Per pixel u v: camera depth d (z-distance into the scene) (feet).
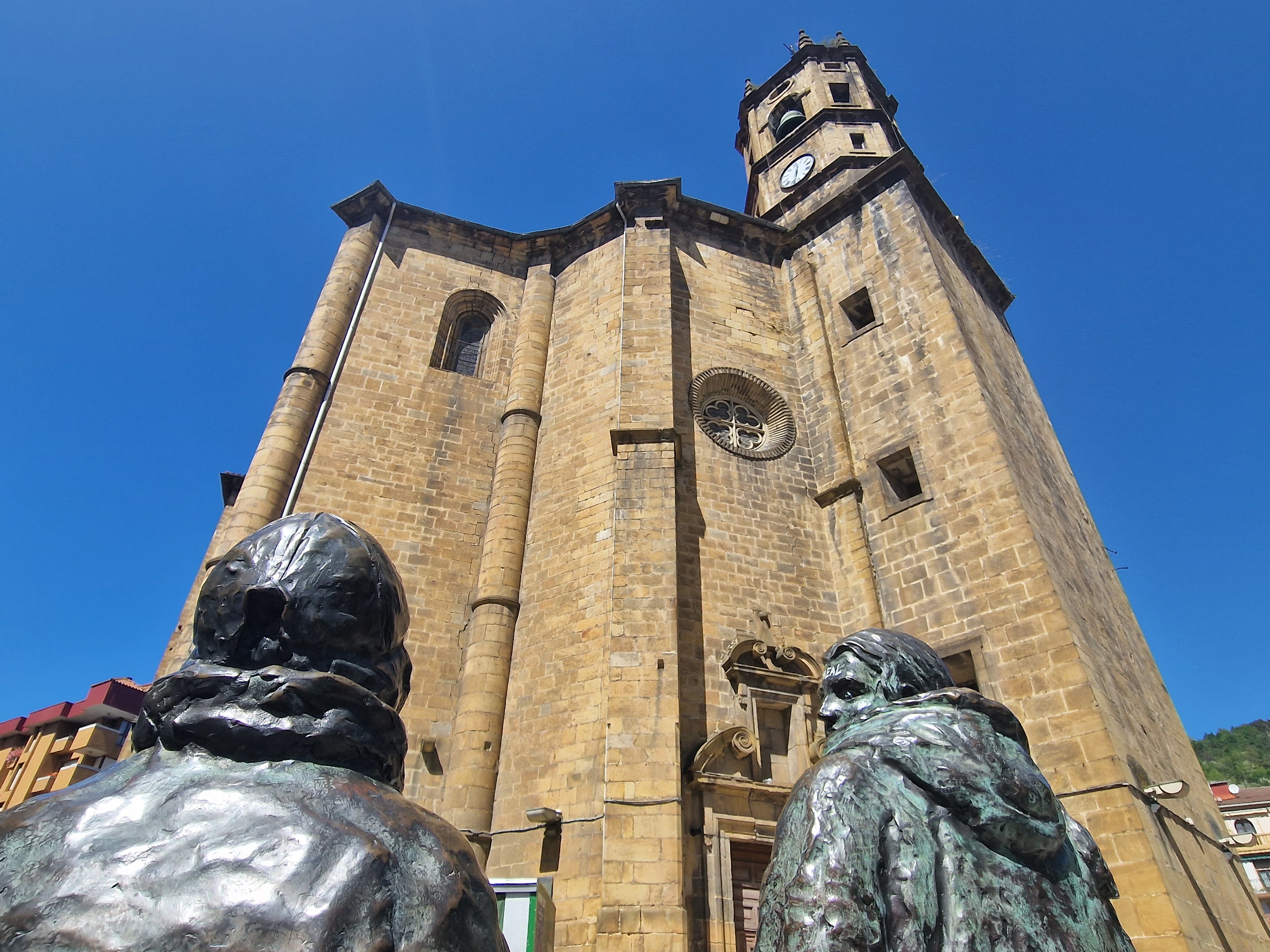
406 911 5.58
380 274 72.69
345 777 6.56
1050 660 44.45
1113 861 38.17
